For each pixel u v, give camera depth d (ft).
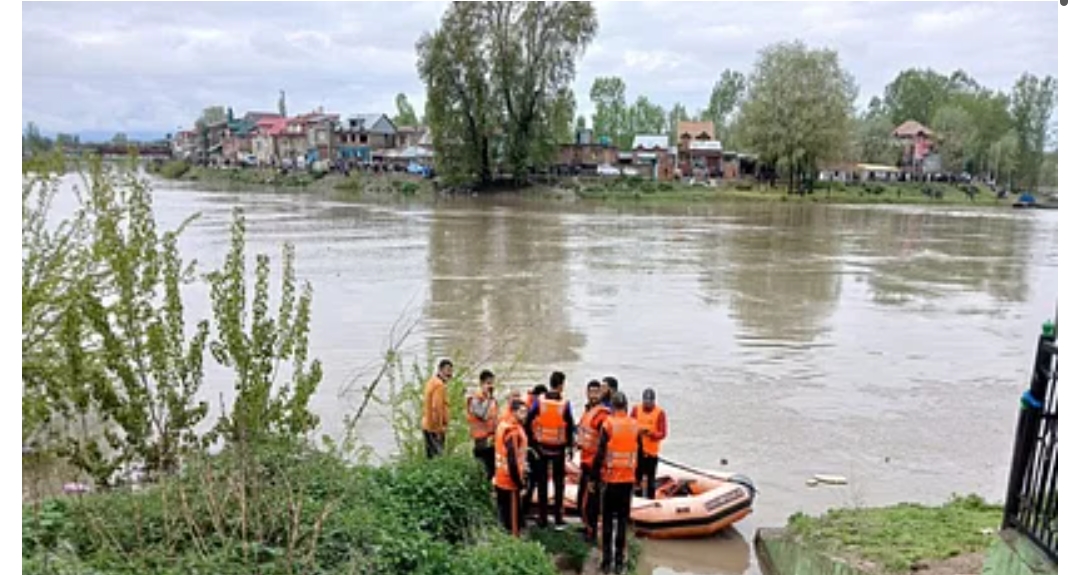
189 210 190.19
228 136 431.02
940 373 59.11
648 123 420.36
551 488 33.50
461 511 27.66
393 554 21.58
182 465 25.98
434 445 32.76
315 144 352.90
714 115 426.92
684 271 105.09
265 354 28.40
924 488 38.42
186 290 79.87
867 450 43.47
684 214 199.31
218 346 28.35
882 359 62.69
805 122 246.06
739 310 80.79
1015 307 85.30
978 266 115.85
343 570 19.88
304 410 29.40
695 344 66.08
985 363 62.23
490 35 232.32
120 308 27.30
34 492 23.63
